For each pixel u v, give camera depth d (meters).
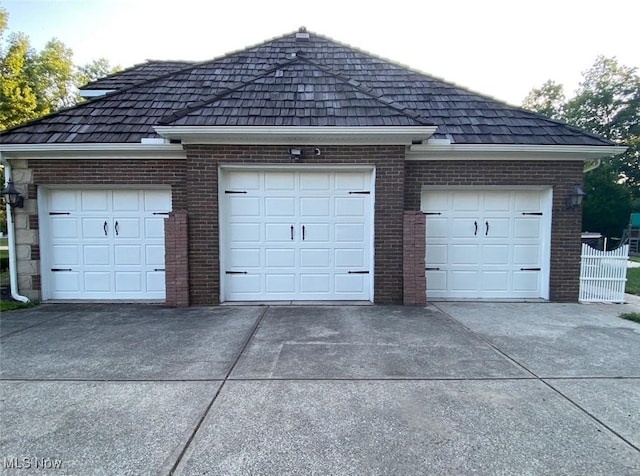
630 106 32.00
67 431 2.87
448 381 3.76
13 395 3.46
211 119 6.55
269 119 6.61
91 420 3.03
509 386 3.65
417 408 3.22
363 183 7.22
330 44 9.73
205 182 6.90
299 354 4.50
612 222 27.25
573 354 4.52
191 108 6.76
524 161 7.43
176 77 8.70
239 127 6.44
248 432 2.86
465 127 7.52
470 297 7.77
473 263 7.76
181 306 6.93
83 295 7.66
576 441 2.75
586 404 3.30
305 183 7.23
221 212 7.06
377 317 6.19
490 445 2.70
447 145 7.11
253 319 6.06
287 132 6.51
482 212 7.71
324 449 2.65
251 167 7.03
